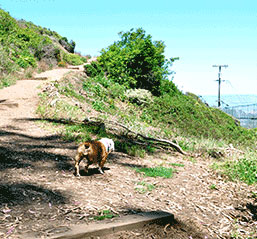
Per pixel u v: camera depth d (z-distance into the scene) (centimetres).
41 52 2609
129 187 507
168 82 2697
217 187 608
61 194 417
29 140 764
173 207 445
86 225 310
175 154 966
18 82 1656
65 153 683
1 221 303
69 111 1174
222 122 2511
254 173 720
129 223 328
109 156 744
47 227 298
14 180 455
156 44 2483
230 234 394
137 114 1670
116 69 2259
